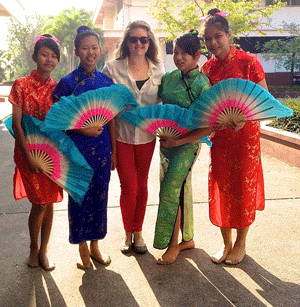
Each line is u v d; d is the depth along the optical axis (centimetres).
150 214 400
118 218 391
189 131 280
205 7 1349
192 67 282
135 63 303
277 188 480
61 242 337
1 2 1245
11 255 314
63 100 247
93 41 268
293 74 2189
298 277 279
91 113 259
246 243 331
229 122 267
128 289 267
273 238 339
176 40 278
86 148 278
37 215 283
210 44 277
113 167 306
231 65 281
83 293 262
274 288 266
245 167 287
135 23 296
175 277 281
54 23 2812
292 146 598
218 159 293
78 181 277
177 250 307
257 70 278
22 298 257
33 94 263
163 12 1416
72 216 284
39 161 266
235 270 290
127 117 280
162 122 273
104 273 288
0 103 1622
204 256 311
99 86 278
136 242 321
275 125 712
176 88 286
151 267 296
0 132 946
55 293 262
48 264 293
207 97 259
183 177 293
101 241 340
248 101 253
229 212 295
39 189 275
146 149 313
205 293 261
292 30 2005
